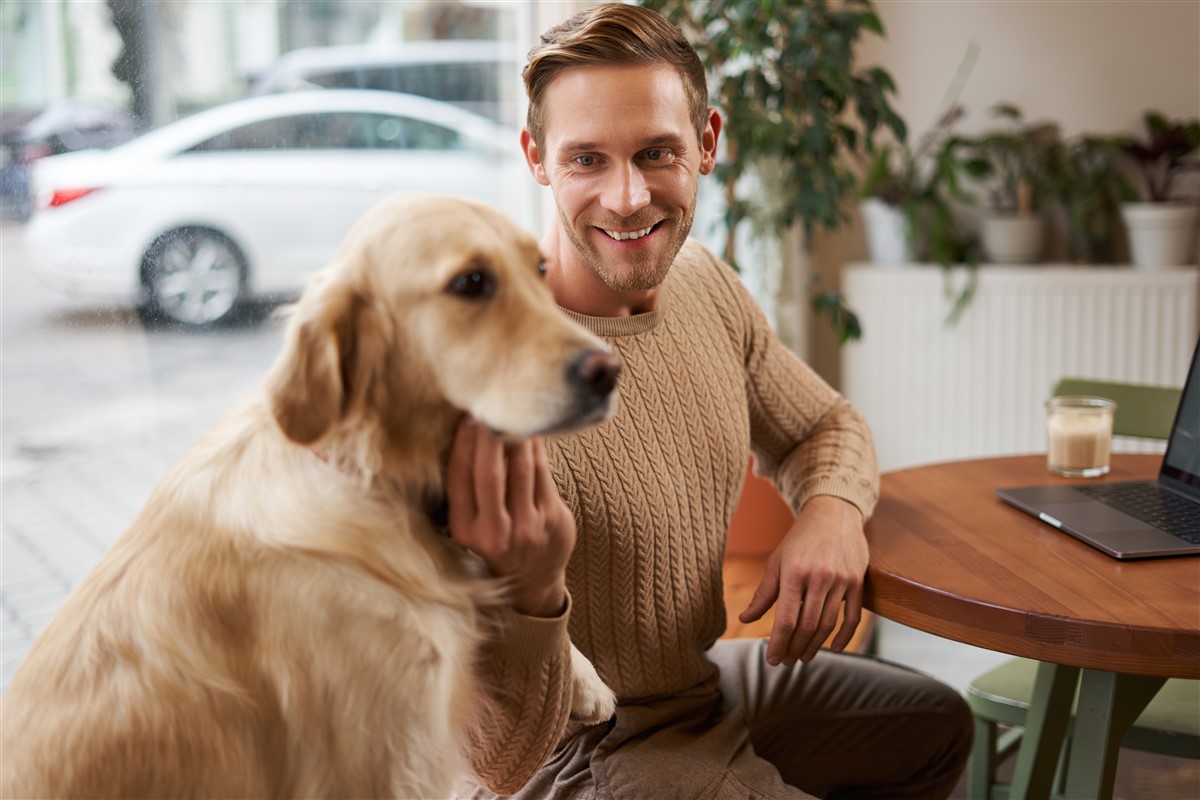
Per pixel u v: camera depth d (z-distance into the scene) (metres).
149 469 1.85
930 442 3.31
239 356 2.54
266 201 2.77
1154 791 2.04
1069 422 1.63
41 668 0.82
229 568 0.81
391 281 0.82
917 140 3.38
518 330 0.82
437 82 3.32
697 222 3.04
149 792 0.78
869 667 1.52
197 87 2.35
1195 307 3.06
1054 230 3.37
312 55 2.98
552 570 0.93
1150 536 1.31
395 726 0.81
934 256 3.28
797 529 1.32
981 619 1.15
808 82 2.49
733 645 1.57
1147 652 1.07
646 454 1.23
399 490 0.87
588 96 1.15
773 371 1.47
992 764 1.78
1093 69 3.25
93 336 1.79
